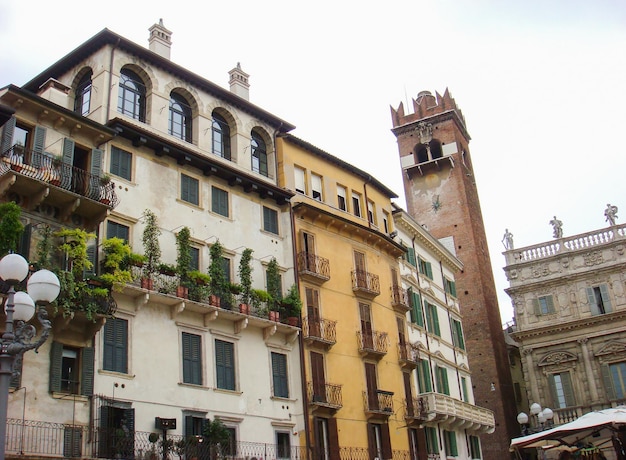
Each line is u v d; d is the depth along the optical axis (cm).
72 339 2527
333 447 3456
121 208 2914
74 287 2431
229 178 3462
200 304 2978
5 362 1327
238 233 3438
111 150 2967
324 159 4197
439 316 5291
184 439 2712
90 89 3169
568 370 6025
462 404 4803
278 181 3838
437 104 7556
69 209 2592
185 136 3428
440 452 4484
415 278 4938
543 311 6272
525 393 7219
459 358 5475
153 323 2855
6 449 2227
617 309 5972
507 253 6562
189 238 3078
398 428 4006
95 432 2462
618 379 5809
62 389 2467
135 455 2562
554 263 6369
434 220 7019
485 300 6438
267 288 3434
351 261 4088
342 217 4034
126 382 2667
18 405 2302
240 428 3055
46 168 2561
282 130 3988
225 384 3064
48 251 2441
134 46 3209
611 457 5216
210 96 3588
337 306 3847
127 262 2720
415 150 7462
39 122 2662
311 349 3559
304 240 3806
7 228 2258
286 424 3281
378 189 4653
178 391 2848
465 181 7175
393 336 4244
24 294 1395
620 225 6194
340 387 3628
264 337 3325
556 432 2058
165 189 3142
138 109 3244
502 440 5894
